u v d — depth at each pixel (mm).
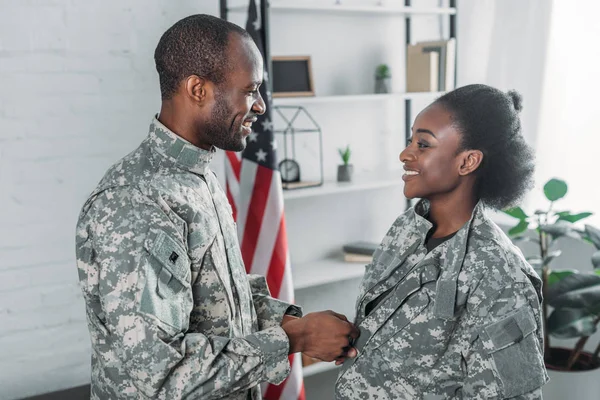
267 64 2783
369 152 3648
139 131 2842
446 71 3402
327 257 3594
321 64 3402
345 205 3621
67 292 2736
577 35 3275
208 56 1323
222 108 1355
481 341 1260
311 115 3416
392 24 3598
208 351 1247
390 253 1479
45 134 2641
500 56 3512
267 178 2771
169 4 2840
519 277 1265
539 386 1243
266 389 2908
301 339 1375
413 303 1353
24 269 2650
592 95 3283
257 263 2811
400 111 3713
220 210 1446
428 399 1333
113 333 1226
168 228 1258
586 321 2752
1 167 2572
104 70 2729
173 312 1238
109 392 1357
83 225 1307
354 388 1411
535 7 3354
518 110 1409
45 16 2590
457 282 1298
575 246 3260
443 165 1341
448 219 1396
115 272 1221
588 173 3334
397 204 3803
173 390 1220
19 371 2676
